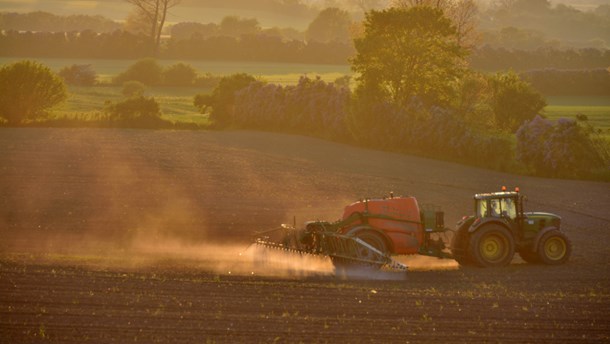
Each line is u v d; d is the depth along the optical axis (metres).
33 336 60.16
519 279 85.56
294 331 62.59
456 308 71.12
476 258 91.25
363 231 89.06
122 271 84.44
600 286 82.38
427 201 144.00
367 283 82.38
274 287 78.06
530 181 175.75
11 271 81.31
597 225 124.56
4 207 127.69
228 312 67.75
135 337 60.22
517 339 62.25
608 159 188.25
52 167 176.88
